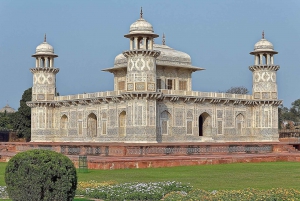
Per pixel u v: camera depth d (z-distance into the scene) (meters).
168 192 18.73
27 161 14.65
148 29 42.31
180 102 46.34
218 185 21.39
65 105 51.56
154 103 42.53
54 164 14.72
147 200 17.50
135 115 42.00
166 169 29.81
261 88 51.25
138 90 42.00
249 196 16.97
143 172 27.75
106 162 30.05
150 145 37.22
